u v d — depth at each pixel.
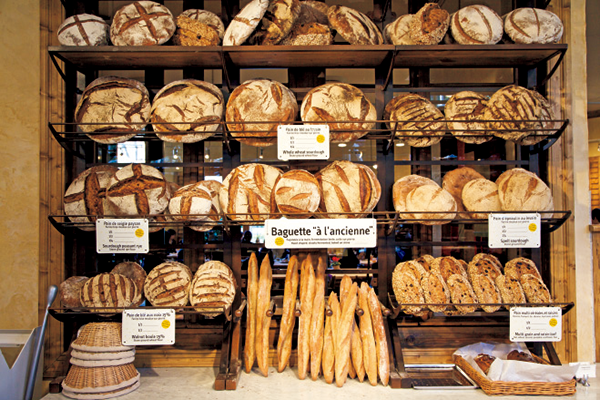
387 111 1.41
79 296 1.30
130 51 1.30
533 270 1.38
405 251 1.66
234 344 1.37
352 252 1.75
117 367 1.24
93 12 1.55
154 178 1.31
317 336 1.30
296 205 1.22
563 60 1.48
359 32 1.31
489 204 1.33
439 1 1.65
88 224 1.34
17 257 1.42
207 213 1.29
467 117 1.36
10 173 1.43
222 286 1.29
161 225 1.37
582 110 1.47
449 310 1.31
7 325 1.42
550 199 1.33
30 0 1.45
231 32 1.28
